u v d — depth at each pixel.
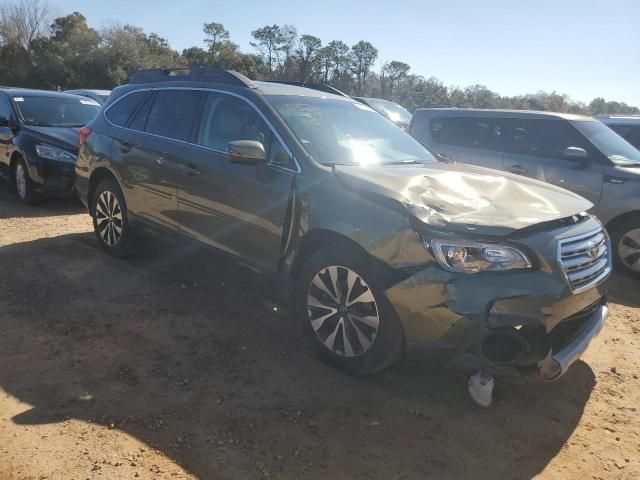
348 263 3.29
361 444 2.83
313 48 76.31
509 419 3.15
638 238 6.15
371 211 3.17
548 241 2.94
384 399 3.25
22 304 4.34
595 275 3.21
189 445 2.74
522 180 3.92
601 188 6.35
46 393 3.13
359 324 3.31
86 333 3.90
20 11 68.81
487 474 2.67
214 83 4.51
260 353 3.73
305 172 3.60
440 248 2.89
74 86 50.62
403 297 2.98
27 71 51.50
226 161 4.09
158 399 3.13
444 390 3.39
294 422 2.98
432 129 8.26
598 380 3.68
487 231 2.86
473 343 2.84
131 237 5.37
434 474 2.65
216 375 3.42
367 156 4.04
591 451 2.90
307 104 4.29
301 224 3.52
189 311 4.36
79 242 6.09
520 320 2.81
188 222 4.45
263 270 3.88
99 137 5.51
